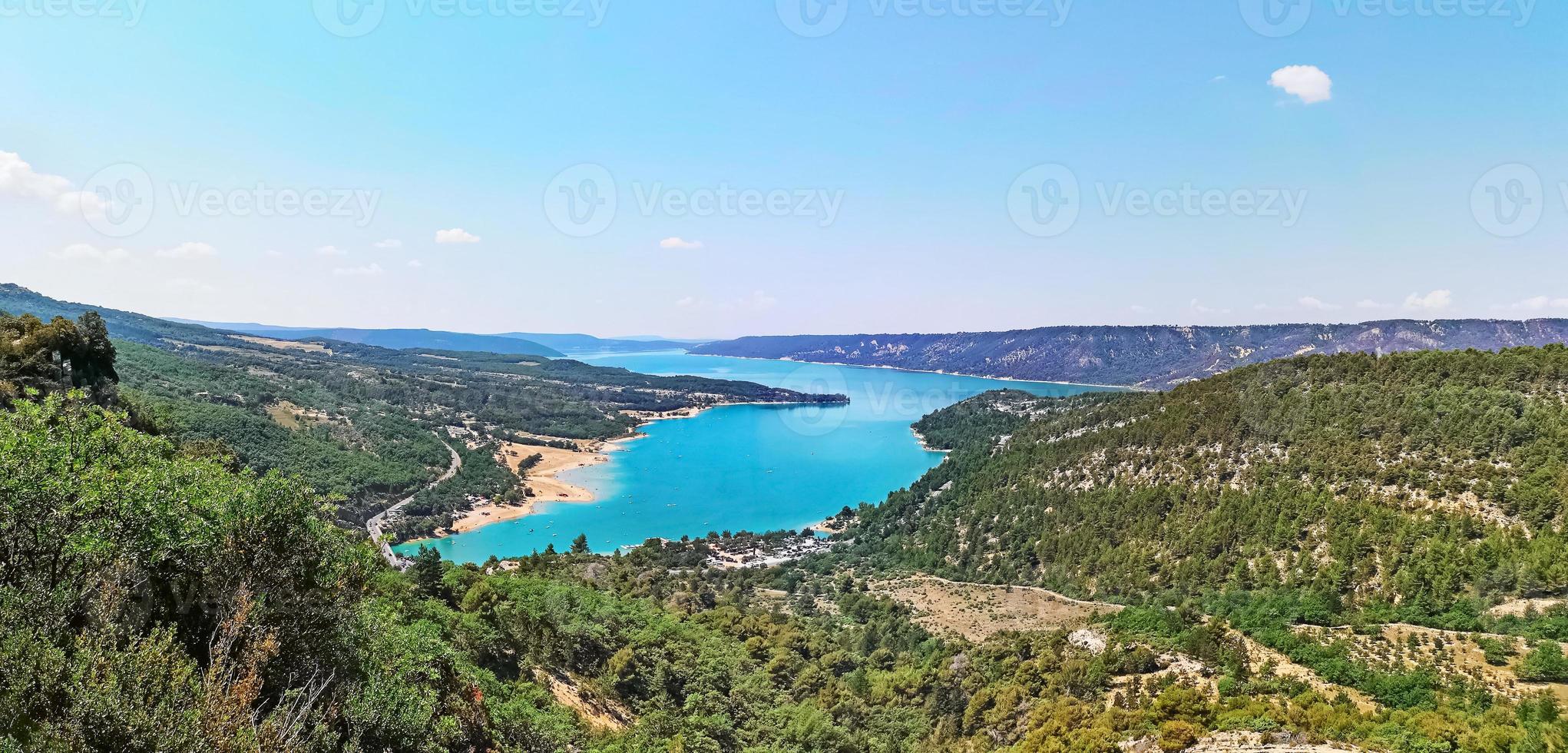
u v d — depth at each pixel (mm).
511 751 29641
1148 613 77812
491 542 147625
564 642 51656
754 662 67875
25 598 15164
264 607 19672
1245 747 40344
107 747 13539
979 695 59750
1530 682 50406
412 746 22078
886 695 66625
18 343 68062
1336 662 53938
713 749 43406
